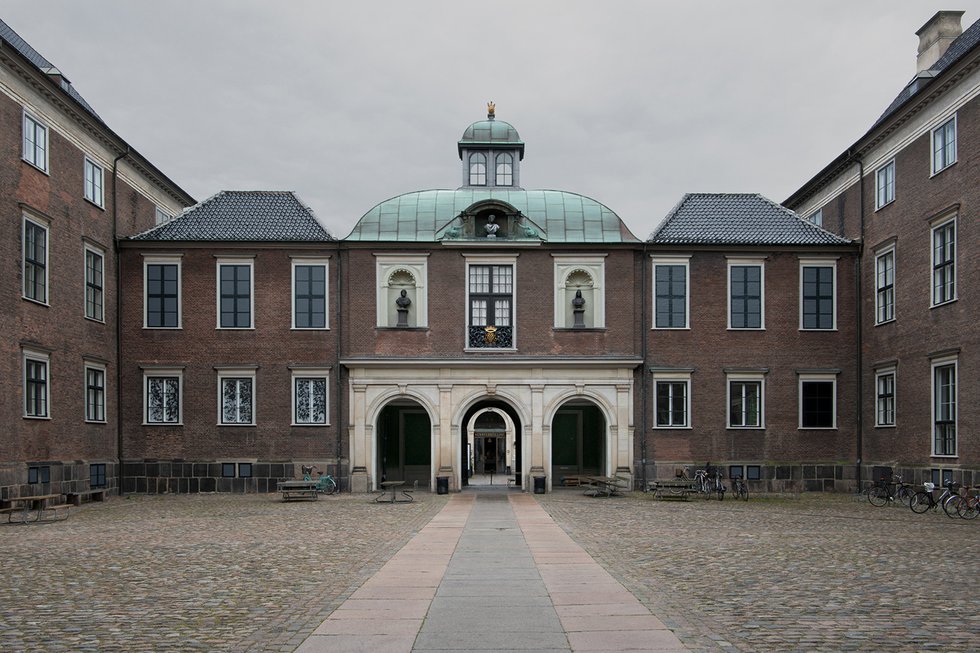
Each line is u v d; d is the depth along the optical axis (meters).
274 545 19.75
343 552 18.42
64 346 33.03
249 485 38.00
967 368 30.48
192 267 38.56
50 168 32.12
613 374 38.56
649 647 9.98
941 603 12.72
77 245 34.31
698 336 39.16
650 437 38.75
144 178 41.16
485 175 43.66
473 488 41.69
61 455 32.56
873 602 12.77
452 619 11.47
